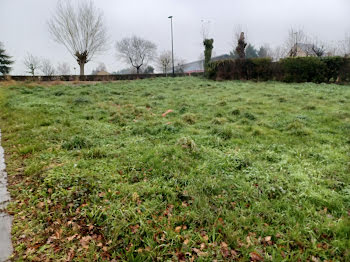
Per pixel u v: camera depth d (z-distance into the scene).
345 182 3.09
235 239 2.16
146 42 39.34
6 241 2.19
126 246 2.12
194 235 2.23
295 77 14.54
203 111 7.18
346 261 1.93
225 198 2.77
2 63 30.08
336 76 13.79
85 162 3.65
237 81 15.71
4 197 2.85
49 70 30.86
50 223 2.43
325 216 2.45
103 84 15.05
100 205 2.63
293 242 2.13
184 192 2.87
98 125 5.82
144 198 2.78
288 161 3.71
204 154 3.93
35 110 7.28
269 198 2.80
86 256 2.03
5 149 4.39
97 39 23.08
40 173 3.31
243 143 4.49
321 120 5.94
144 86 13.93
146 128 5.43
